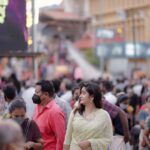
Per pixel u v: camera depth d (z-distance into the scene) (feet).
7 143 19.01
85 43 230.48
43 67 160.15
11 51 54.70
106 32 167.53
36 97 37.35
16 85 66.85
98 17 239.09
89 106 34.88
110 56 165.27
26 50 55.67
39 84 37.52
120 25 228.22
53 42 219.82
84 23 237.45
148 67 191.21
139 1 221.25
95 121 34.42
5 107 40.09
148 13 218.59
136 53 162.09
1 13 54.13
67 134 35.14
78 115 34.88
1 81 75.05
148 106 51.88
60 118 36.94
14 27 54.80
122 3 227.81
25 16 55.36
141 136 51.21
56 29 216.74
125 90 72.54
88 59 216.13
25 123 32.07
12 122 19.74
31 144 31.73
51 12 219.20
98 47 168.76
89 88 34.65
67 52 222.07
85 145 34.04
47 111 37.14
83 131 34.32
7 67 188.14
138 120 58.39
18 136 19.21
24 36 55.26
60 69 191.21
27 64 176.24
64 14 226.99
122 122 42.16
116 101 50.26
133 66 182.29
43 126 37.01
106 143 34.45
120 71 188.96
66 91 64.54
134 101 65.10
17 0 54.95
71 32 231.30
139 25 219.82
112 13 233.55
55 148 37.01
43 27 186.19
